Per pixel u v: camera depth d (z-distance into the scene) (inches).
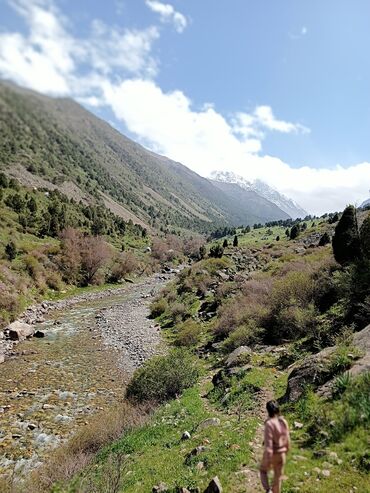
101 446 549.6
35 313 1660.9
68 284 2397.9
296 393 518.3
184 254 5472.4
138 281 3125.0
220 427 501.0
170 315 1601.9
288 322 890.1
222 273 2119.8
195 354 1048.2
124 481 407.2
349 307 785.6
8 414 722.8
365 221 1023.0
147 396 718.5
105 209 6771.7
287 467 360.2
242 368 709.3
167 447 483.8
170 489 369.4
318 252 1811.0
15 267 1993.1
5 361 1035.3
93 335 1373.0
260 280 1453.0
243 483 350.9
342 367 509.0
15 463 556.7
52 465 499.2
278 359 749.3
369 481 321.4
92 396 829.8
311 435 418.3
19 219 2923.2
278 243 3671.3
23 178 5162.4
